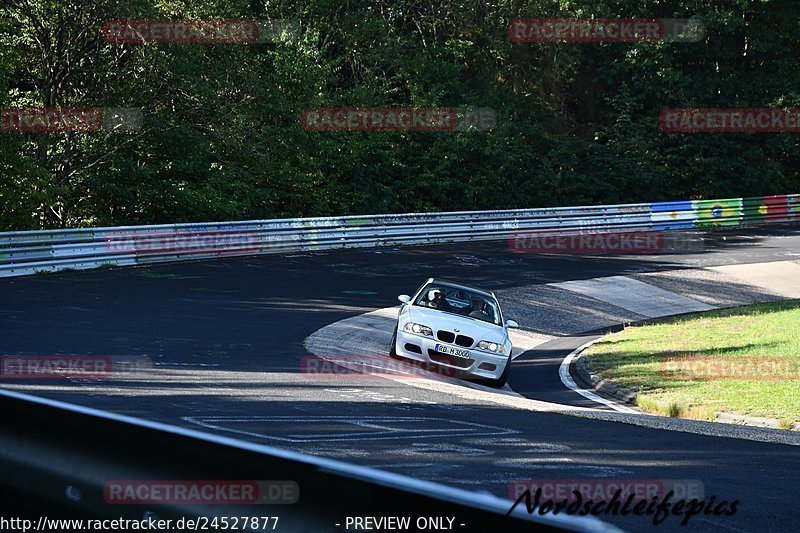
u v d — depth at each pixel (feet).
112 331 170.30
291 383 133.18
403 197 552.82
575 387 186.09
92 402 97.40
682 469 86.63
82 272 271.49
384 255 380.17
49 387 106.32
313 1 535.60
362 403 119.03
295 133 483.92
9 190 323.78
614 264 400.26
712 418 148.56
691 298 357.20
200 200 411.13
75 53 384.68
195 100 409.28
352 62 563.89
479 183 579.48
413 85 563.89
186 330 182.50
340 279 305.32
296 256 357.41
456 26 604.08
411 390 140.67
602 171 633.20
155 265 300.81
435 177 557.33
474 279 335.06
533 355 235.61
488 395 145.18
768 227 558.97
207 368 139.54
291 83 487.61
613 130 655.76
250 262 328.49
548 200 614.34
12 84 400.88
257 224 354.54
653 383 182.70
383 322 236.43
